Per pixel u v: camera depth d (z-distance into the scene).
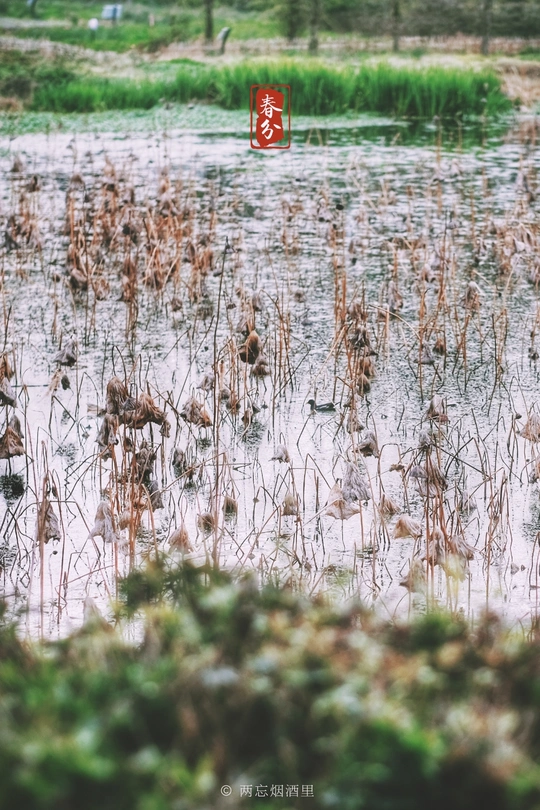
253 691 3.22
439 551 6.31
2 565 6.81
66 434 9.01
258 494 7.84
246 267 14.20
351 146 24.45
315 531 7.26
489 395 9.75
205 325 11.88
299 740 3.16
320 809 2.96
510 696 3.42
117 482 7.39
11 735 3.02
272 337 11.31
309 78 29.94
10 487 8.03
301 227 16.45
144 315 12.37
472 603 6.12
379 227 16.30
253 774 3.05
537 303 11.98
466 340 11.27
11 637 4.09
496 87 29.95
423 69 31.86
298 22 49.44
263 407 9.57
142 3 54.47
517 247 13.21
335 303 11.39
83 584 6.50
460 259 14.45
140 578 5.07
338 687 3.25
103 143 24.58
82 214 16.55
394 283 11.60
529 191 16.59
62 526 7.17
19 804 2.82
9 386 8.05
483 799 2.96
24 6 53.50
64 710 3.16
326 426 9.10
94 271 13.26
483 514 7.47
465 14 48.78
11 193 18.19
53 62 38.16
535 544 7.02
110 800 2.86
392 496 7.78
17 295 13.19
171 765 2.93
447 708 3.22
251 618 3.72
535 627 5.42
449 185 19.58
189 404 8.28
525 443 8.64
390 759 2.98
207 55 43.06
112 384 7.43
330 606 4.16
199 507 7.68
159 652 3.62
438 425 8.03
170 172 20.84
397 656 3.50
